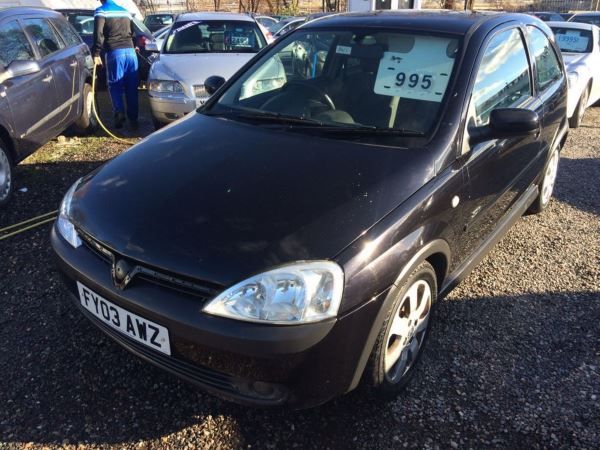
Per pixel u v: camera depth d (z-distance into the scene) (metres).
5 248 3.59
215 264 1.84
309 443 2.12
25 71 4.57
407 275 2.07
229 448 2.10
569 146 6.29
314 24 3.27
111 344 2.65
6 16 4.94
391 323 2.07
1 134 4.32
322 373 1.89
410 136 2.44
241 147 2.47
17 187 4.69
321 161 2.29
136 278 1.98
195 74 6.05
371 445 2.12
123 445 2.10
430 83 2.63
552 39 4.00
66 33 6.23
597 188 4.95
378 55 2.85
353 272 1.87
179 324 1.85
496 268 3.48
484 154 2.65
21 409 2.25
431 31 2.83
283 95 2.95
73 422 2.20
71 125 6.45
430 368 2.55
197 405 2.30
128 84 6.62
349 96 2.77
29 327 2.77
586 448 2.12
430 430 2.20
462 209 2.48
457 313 2.98
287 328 1.78
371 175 2.19
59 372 2.46
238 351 1.79
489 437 2.17
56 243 2.31
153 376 2.45
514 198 3.34
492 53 2.87
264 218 1.98
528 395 2.39
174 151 2.52
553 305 3.08
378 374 2.13
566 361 2.61
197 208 2.06
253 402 1.91
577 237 3.96
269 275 1.80
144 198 2.17
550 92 3.72
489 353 2.66
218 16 7.51
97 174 2.50
